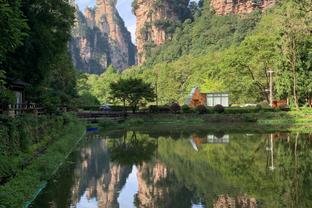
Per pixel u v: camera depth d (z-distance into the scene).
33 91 37.94
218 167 26.38
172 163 28.78
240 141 41.25
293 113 69.31
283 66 74.44
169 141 43.75
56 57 39.38
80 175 24.62
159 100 124.06
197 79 122.62
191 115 76.75
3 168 17.47
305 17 72.69
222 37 197.38
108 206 17.67
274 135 46.44
